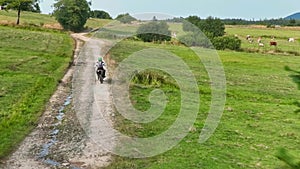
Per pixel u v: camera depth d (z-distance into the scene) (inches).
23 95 1119.0
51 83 1331.2
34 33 3090.6
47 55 1982.0
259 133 909.8
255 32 4345.5
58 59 1889.8
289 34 4185.5
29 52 2027.6
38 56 1926.7
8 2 3919.8
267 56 2522.1
